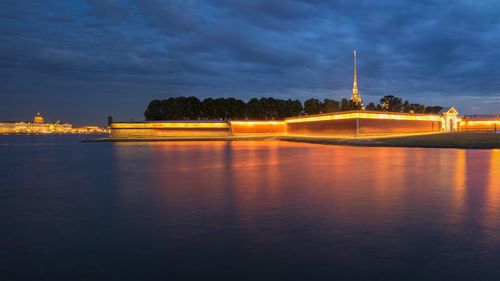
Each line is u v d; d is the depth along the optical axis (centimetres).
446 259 891
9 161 4450
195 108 19225
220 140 13412
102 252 979
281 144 9625
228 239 1077
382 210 1435
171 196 1809
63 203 1664
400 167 3144
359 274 809
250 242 1045
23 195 1894
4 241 1085
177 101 19512
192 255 945
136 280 793
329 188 2008
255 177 2548
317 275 805
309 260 897
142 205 1595
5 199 1777
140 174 2838
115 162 4103
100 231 1184
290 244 1022
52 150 7631
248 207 1522
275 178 2477
